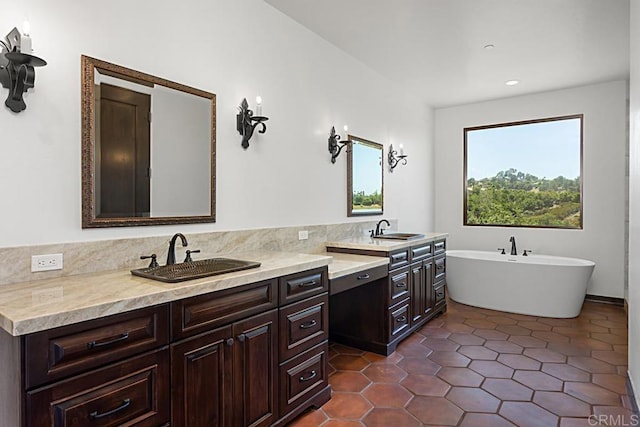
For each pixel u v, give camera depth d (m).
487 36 3.37
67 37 1.81
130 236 2.06
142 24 2.12
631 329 2.40
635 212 2.31
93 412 1.28
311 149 3.34
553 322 3.94
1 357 1.23
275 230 2.94
